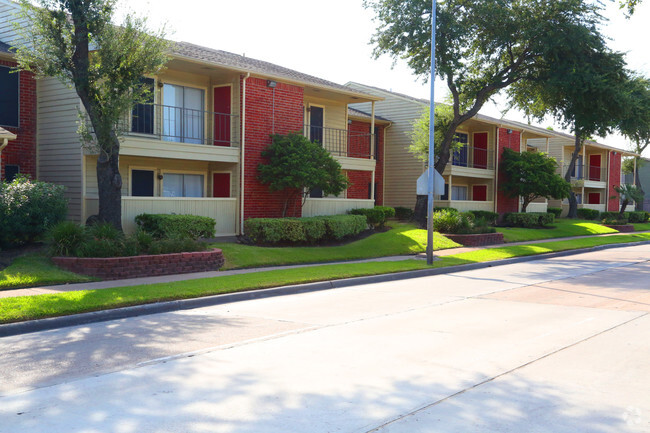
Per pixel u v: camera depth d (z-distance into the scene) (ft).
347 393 18.20
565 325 29.17
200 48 69.26
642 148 176.45
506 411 16.65
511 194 111.86
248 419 15.97
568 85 80.59
